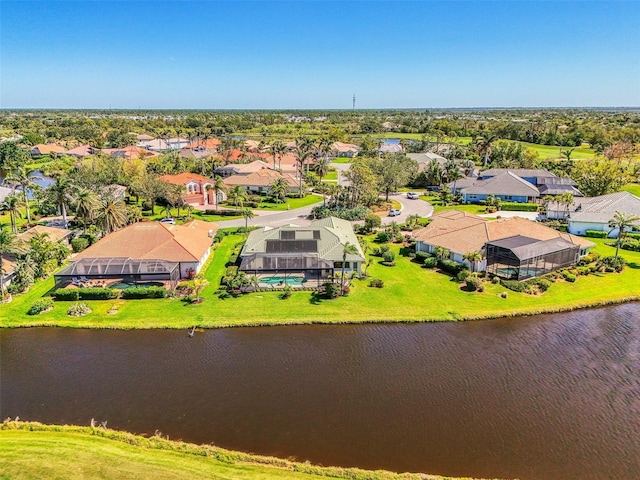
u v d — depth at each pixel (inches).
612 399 1365.7
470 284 2133.4
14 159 5044.3
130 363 1556.3
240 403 1337.4
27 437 1167.0
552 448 1157.1
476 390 1406.3
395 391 1397.6
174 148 7583.7
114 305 1978.3
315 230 2507.4
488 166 5684.1
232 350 1642.5
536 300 2039.9
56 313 1903.3
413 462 1106.7
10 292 2079.2
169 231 2423.7
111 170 4301.2
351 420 1261.1
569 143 7760.8
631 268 2440.9
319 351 1636.3
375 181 3959.2
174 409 1309.1
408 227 3309.5
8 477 995.9
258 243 2379.4
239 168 5315.0
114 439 1162.0
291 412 1295.5
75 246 2714.1
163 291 2038.6
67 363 1557.6
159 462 1070.4
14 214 3179.1
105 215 2746.1
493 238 2495.1
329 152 6476.4
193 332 1759.4
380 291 2130.9
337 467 1075.3
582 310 1978.3
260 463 1079.6
